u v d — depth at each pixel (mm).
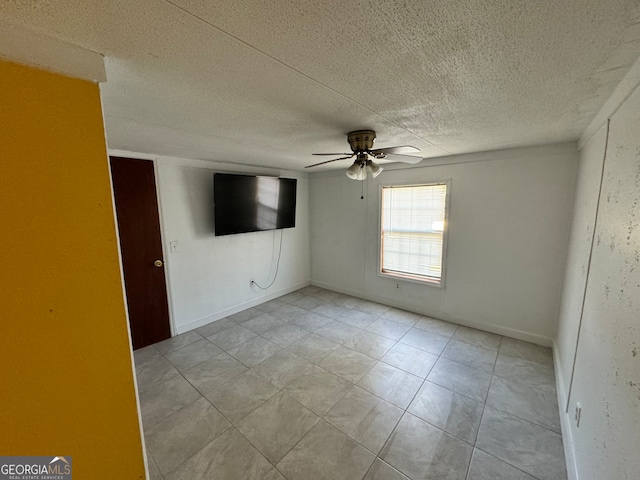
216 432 1846
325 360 2678
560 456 1636
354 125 1876
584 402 1452
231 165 3617
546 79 1192
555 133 2131
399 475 1540
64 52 849
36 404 847
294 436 1808
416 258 3713
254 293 4094
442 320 3525
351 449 1706
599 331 1315
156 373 2502
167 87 1248
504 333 3088
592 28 836
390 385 2301
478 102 1460
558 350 2508
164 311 3137
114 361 996
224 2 705
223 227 3428
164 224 3072
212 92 1309
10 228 782
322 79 1182
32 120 804
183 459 1652
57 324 871
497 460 1617
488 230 3049
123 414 1027
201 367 2590
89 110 911
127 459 1044
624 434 922
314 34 862
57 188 854
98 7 704
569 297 2230
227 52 963
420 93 1339
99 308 953
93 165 922
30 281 819
